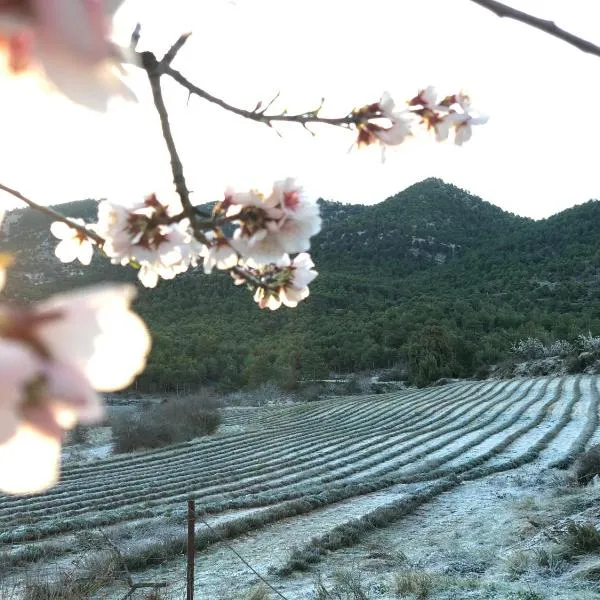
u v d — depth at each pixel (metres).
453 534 12.27
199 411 38.84
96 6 0.43
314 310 82.88
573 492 14.46
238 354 69.06
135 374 0.45
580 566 8.79
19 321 0.43
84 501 20.17
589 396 37.31
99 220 1.54
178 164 1.43
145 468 27.48
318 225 1.45
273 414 47.56
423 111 1.69
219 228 1.45
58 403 0.42
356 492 16.75
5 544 13.97
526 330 66.69
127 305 0.46
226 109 1.51
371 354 70.00
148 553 11.44
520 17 1.06
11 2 0.40
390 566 10.55
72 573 9.47
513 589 8.16
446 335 62.38
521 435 26.23
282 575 10.52
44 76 0.42
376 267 124.62
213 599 9.45
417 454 23.36
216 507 16.03
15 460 0.41
